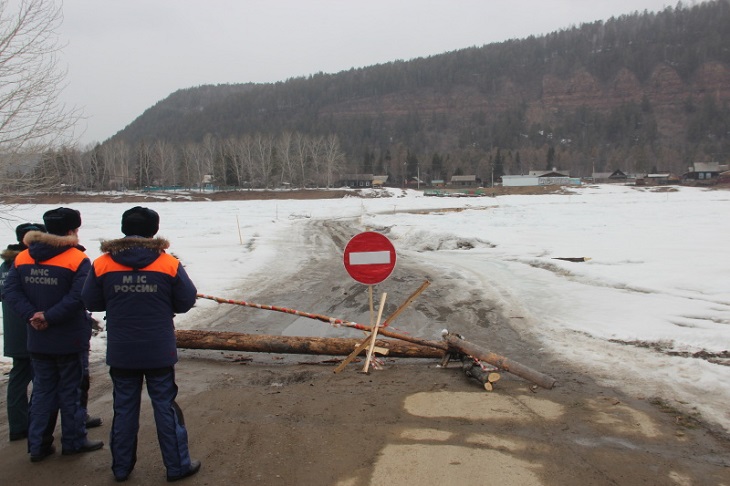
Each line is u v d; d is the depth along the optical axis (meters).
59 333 4.02
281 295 11.41
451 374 6.09
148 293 3.67
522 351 7.02
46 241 4.04
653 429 4.49
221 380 5.96
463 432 4.43
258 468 3.86
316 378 6.02
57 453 4.18
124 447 3.69
